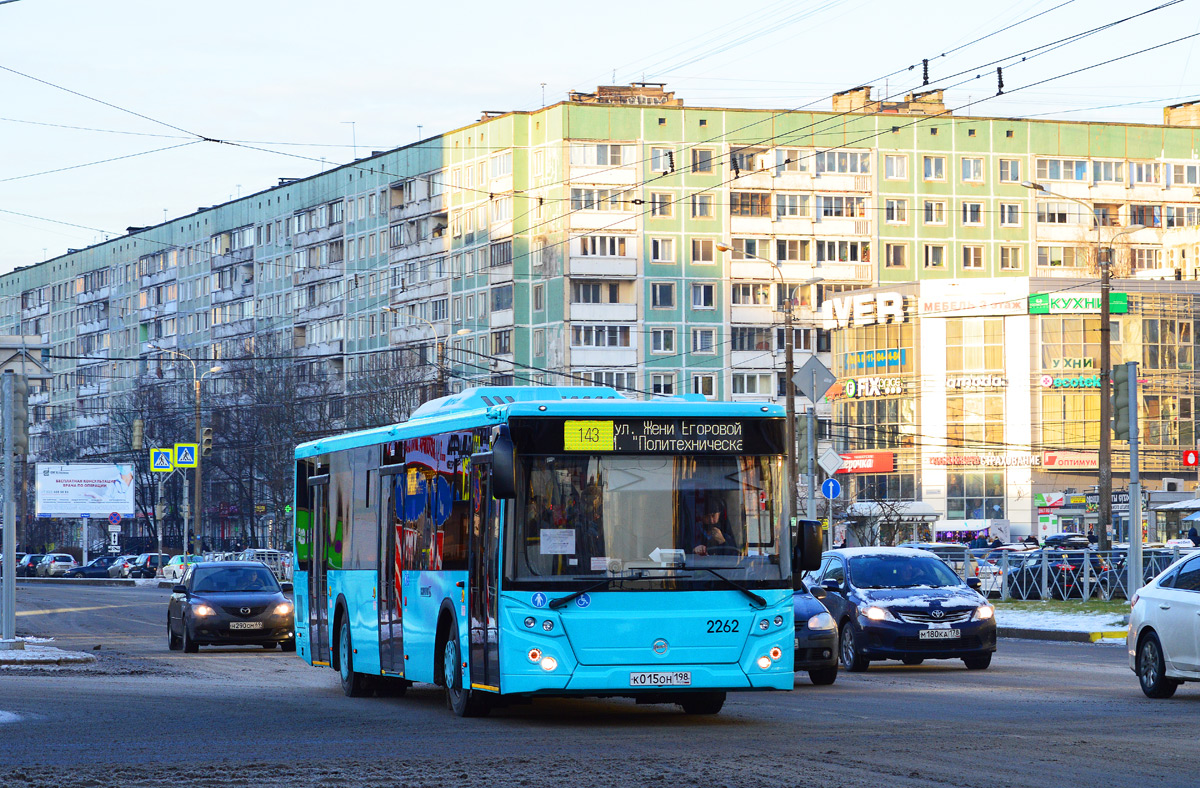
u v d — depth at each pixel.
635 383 102.00
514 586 14.02
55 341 161.75
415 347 94.69
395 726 14.48
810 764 11.18
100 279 153.38
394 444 17.70
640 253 102.12
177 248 141.25
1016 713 15.21
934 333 91.25
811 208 105.12
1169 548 40.81
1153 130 109.94
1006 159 108.25
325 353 119.69
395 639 17.28
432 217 110.88
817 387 38.31
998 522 83.94
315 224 123.44
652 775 10.62
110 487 98.75
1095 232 108.75
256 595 30.39
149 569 94.00
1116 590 36.47
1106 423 42.03
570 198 101.25
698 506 14.39
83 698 17.91
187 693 18.95
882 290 92.75
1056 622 32.09
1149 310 89.56
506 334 103.75
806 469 38.50
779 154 104.56
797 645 19.84
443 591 15.71
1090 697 17.12
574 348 101.25
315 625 20.72
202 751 12.35
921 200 106.88
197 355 137.75
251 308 130.88
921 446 91.19
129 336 148.38
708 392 103.25
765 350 104.19
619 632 14.05
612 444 14.33
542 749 12.34
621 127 101.94
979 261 107.69
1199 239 106.56
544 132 102.50
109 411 135.25
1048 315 89.12
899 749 12.09
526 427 14.21
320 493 20.80
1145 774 10.60
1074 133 109.06
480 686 14.60
